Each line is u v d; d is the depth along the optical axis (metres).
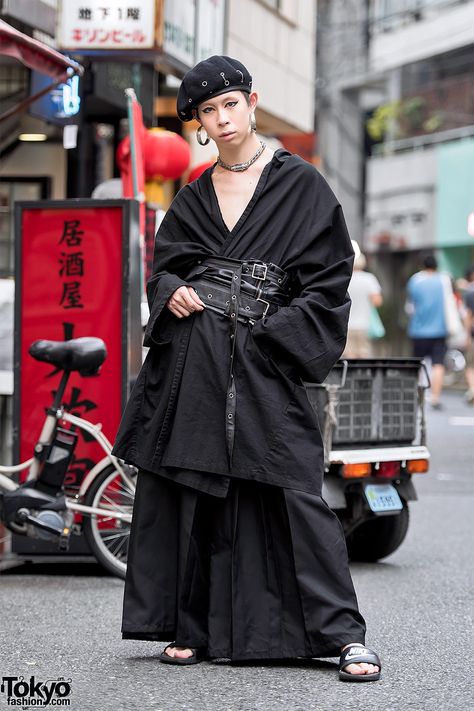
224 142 4.85
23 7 10.45
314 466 4.76
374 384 7.46
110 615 6.12
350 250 4.82
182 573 4.84
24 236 7.58
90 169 12.84
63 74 8.18
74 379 7.49
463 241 33.03
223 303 4.81
